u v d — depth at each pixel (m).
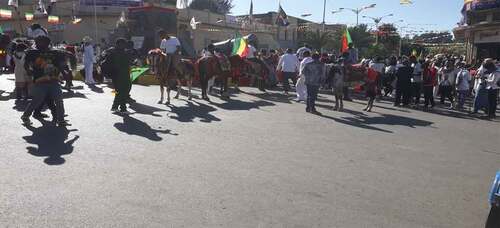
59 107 9.62
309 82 13.90
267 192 6.04
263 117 12.44
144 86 18.86
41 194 5.56
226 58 16.17
